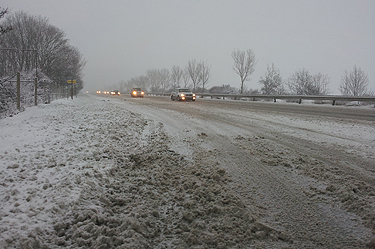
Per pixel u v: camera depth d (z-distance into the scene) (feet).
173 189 11.84
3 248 6.40
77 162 13.94
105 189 11.25
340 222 9.11
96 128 25.13
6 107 38.01
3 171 11.72
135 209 9.68
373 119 35.70
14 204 8.73
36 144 17.13
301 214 9.69
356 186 12.08
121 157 16.14
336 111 47.44
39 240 7.01
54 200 9.20
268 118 37.68
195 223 8.81
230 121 34.58
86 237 7.50
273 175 13.84
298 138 23.22
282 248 7.63
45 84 59.41
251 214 9.55
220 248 7.54
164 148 19.13
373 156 17.24
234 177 13.48
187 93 86.07
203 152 18.26
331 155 17.54
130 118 35.22
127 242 7.34
